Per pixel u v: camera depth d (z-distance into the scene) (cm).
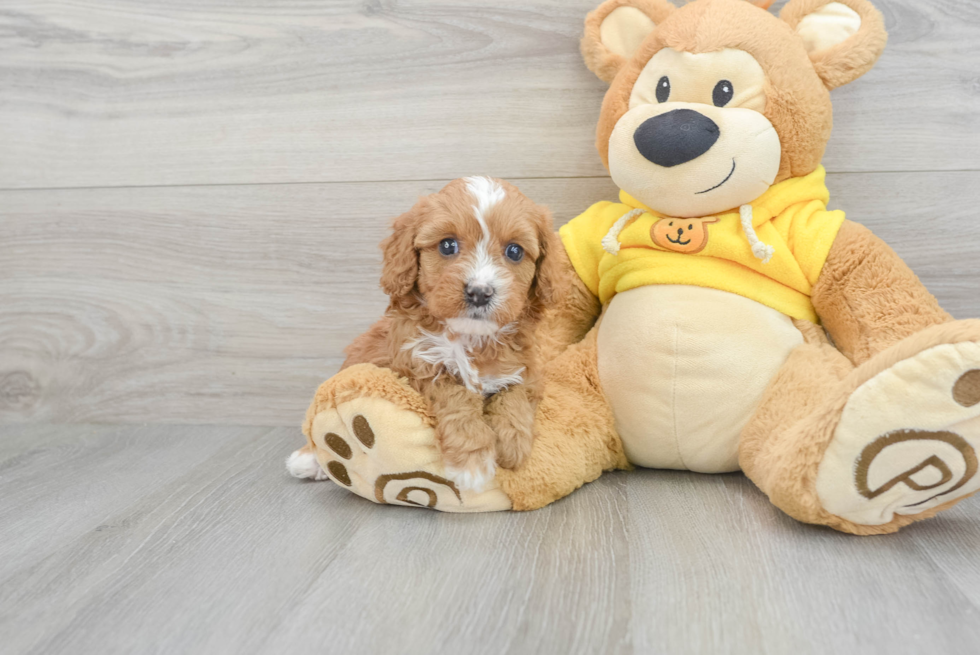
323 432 142
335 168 202
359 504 153
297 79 200
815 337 159
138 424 219
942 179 181
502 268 134
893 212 184
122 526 143
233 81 202
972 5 176
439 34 194
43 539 137
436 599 111
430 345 142
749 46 149
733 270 158
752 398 154
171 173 207
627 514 144
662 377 157
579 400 164
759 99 151
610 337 165
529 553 127
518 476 143
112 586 118
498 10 192
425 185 200
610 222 175
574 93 192
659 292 160
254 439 203
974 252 182
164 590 116
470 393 140
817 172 165
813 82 153
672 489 158
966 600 108
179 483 168
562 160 195
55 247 214
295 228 206
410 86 197
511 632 102
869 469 122
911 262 185
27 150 211
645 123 150
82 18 204
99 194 211
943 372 114
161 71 204
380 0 195
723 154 147
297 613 108
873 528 131
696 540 130
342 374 143
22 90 209
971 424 114
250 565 125
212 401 216
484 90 195
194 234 209
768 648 97
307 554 129
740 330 154
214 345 213
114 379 218
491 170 197
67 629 105
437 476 139
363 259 205
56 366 220
